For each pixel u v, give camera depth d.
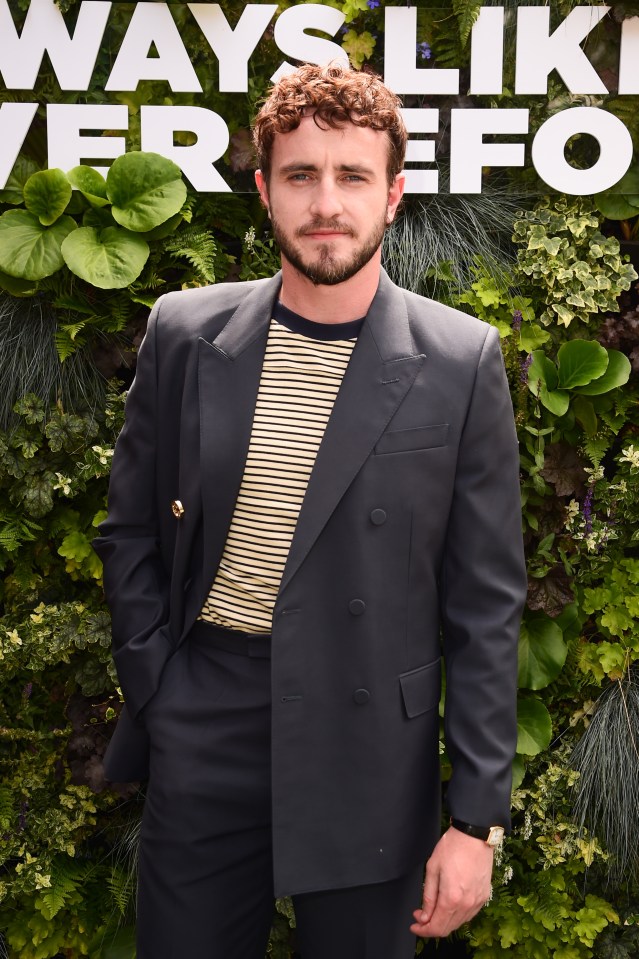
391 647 1.37
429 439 1.36
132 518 1.53
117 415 2.25
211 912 1.42
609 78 2.26
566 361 2.20
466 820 1.33
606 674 2.34
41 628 2.27
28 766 2.34
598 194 2.29
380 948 1.42
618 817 2.21
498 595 1.38
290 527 1.37
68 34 2.23
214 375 1.42
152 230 2.24
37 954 2.30
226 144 2.27
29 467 2.25
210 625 1.43
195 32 2.26
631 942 2.27
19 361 2.24
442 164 2.33
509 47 2.28
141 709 1.47
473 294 2.21
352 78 1.30
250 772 1.40
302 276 1.36
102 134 2.29
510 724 1.37
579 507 2.32
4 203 2.34
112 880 2.27
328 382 1.38
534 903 2.26
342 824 1.37
